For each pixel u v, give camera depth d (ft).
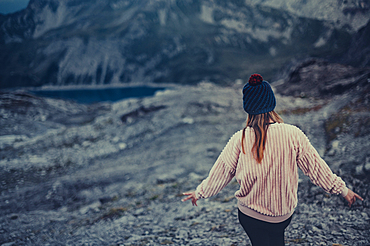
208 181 5.02
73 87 291.79
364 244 7.72
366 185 12.03
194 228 12.00
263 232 4.73
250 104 4.58
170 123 45.93
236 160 4.75
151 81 302.45
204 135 39.24
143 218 14.94
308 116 35.35
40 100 85.97
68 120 73.20
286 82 63.72
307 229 9.54
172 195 19.13
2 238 13.97
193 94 63.52
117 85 305.73
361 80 39.32
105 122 50.88
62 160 36.50
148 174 27.78
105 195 22.99
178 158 31.89
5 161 36.52
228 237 10.04
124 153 37.32
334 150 20.63
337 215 10.35
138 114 51.44
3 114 67.46
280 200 4.46
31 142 44.70
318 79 54.60
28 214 19.48
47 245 12.23
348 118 26.71
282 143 4.36
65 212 20.24
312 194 13.01
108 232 13.15
